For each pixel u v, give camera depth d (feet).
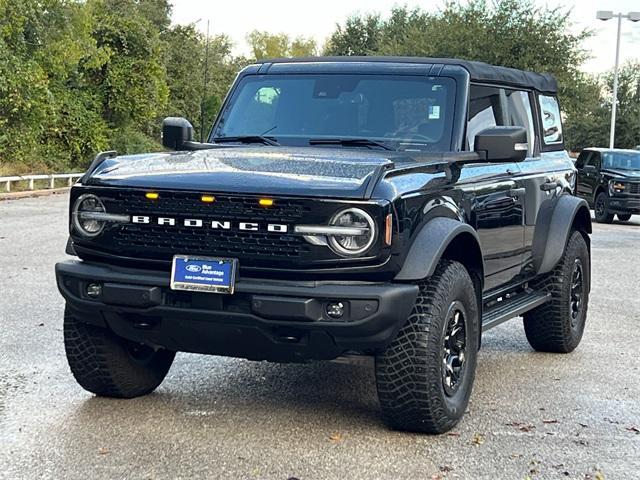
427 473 15.55
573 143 221.66
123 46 151.02
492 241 20.88
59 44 122.62
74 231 17.47
